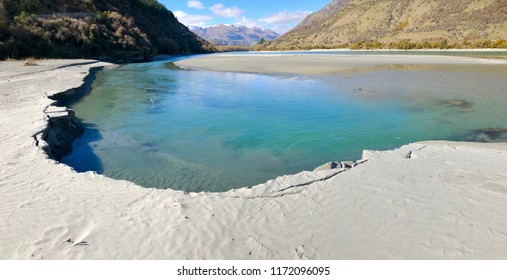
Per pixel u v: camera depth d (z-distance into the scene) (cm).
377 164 762
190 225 520
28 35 4019
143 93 2012
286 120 1352
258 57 5156
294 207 575
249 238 491
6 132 978
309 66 3300
